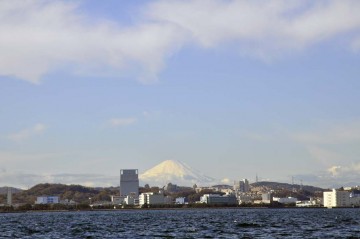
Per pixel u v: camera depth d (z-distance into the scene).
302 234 164.00
